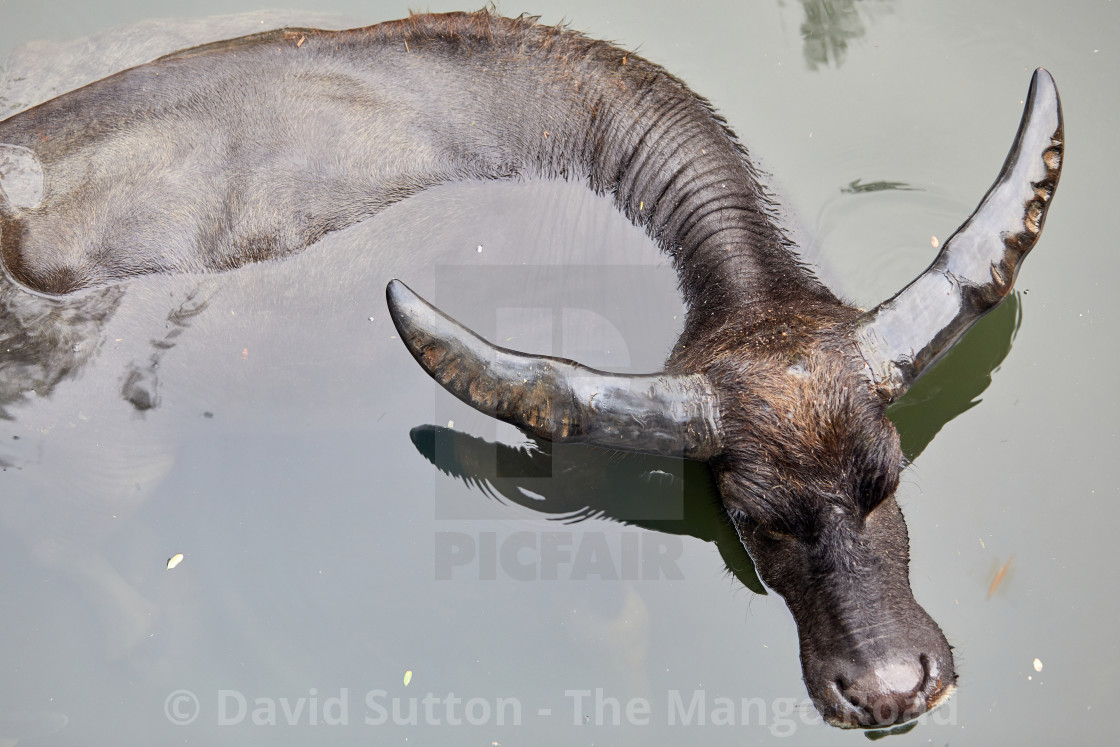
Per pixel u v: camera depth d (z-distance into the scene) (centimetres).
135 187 604
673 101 627
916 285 500
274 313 594
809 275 573
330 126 609
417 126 610
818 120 716
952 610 521
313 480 595
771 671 511
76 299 591
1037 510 554
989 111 714
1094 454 573
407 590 553
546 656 529
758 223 582
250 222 593
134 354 593
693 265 575
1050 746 486
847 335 489
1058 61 727
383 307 591
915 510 552
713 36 762
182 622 556
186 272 593
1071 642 514
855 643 463
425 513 576
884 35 758
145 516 592
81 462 590
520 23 645
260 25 743
